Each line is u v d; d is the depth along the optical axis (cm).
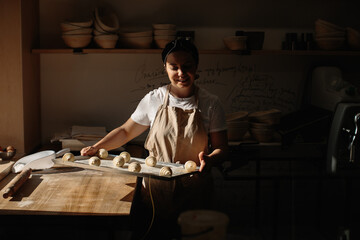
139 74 319
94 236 145
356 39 295
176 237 102
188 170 169
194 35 311
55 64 314
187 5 314
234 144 282
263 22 320
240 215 109
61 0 307
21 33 264
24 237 144
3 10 262
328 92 296
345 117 267
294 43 299
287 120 304
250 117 298
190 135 193
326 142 277
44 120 319
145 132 321
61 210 149
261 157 253
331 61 326
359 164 222
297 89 328
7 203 155
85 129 296
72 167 205
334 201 112
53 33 309
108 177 193
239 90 325
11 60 266
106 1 310
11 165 202
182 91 197
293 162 256
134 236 146
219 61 321
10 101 269
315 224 108
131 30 314
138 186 171
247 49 296
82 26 280
